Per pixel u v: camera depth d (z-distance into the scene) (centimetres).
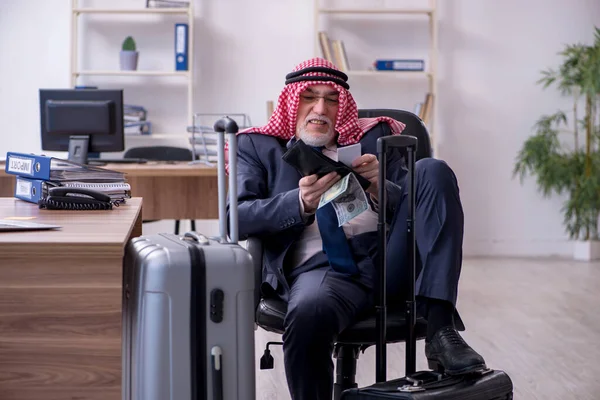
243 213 212
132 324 151
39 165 229
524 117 663
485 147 662
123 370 157
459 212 200
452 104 658
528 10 659
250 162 229
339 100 226
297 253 220
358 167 196
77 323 149
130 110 612
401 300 208
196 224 633
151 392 147
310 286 202
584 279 555
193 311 148
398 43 652
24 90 629
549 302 477
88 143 436
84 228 172
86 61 630
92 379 149
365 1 647
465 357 182
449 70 657
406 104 654
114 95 435
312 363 196
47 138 438
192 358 148
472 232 666
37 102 629
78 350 149
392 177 227
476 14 656
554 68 663
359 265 211
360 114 244
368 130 232
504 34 659
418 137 239
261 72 641
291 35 642
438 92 657
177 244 154
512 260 642
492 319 433
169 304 146
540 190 664
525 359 356
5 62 627
